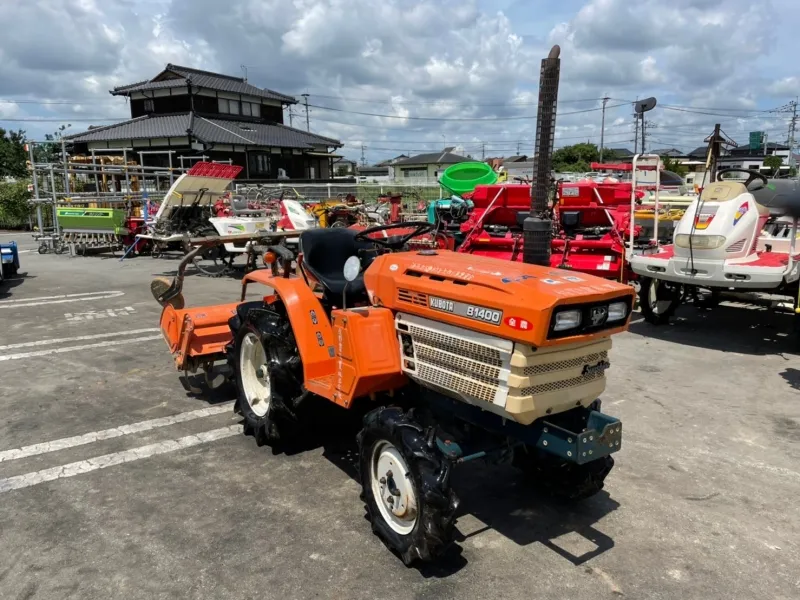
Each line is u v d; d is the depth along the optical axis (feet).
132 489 12.15
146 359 21.07
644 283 25.45
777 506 11.56
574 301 8.57
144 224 48.57
